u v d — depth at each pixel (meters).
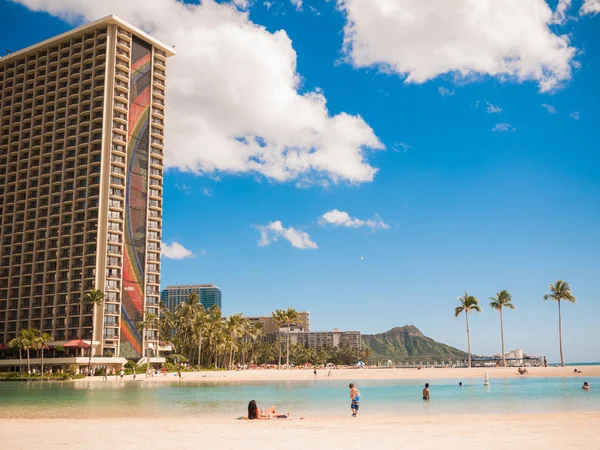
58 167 148.88
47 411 38.50
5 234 151.25
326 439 19.92
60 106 154.88
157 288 149.00
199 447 18.14
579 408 37.59
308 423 26.94
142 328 139.50
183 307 161.38
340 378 98.19
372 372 123.69
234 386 75.00
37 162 153.25
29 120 157.12
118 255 139.88
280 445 18.48
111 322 134.62
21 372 119.50
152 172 155.62
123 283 139.25
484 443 18.36
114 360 128.50
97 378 108.00
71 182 145.88
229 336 169.00
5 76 165.62
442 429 22.88
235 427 24.75
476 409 37.50
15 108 161.50
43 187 148.75
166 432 22.67
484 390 58.41
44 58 160.50
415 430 22.59
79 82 152.00
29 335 118.38
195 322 155.12
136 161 150.12
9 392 64.12
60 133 152.38
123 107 150.75
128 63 153.88
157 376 110.00
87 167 144.12
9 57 164.25
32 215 149.75
